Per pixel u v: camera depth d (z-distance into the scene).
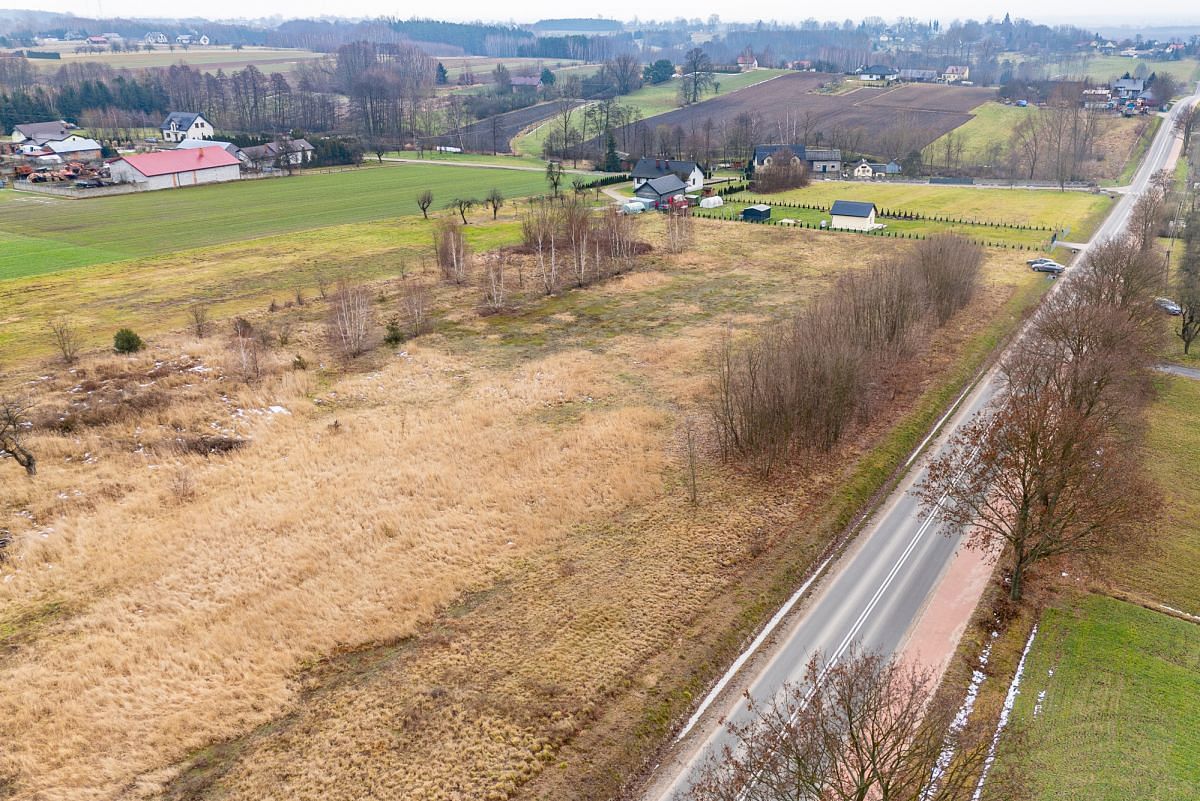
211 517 53.31
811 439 60.72
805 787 27.84
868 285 77.00
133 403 67.62
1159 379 74.62
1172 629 43.06
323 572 48.16
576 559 49.16
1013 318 91.94
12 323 89.88
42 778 34.41
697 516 53.44
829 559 50.06
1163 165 193.00
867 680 31.19
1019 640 42.44
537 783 34.19
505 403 70.56
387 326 90.62
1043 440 43.62
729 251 124.88
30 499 54.81
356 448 62.28
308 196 172.25
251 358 77.38
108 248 125.88
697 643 42.19
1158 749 35.16
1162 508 46.81
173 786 34.06
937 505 52.97
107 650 41.69
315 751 35.69
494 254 122.00
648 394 72.19
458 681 39.62
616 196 173.88
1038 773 33.81
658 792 34.09
